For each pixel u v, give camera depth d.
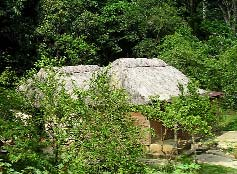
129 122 8.19
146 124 13.41
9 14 22.52
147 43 24.80
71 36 23.33
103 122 7.98
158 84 15.48
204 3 33.94
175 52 21.33
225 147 15.11
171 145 14.25
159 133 15.18
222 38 27.34
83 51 23.34
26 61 23.72
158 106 12.05
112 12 25.38
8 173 7.36
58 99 8.80
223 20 34.75
